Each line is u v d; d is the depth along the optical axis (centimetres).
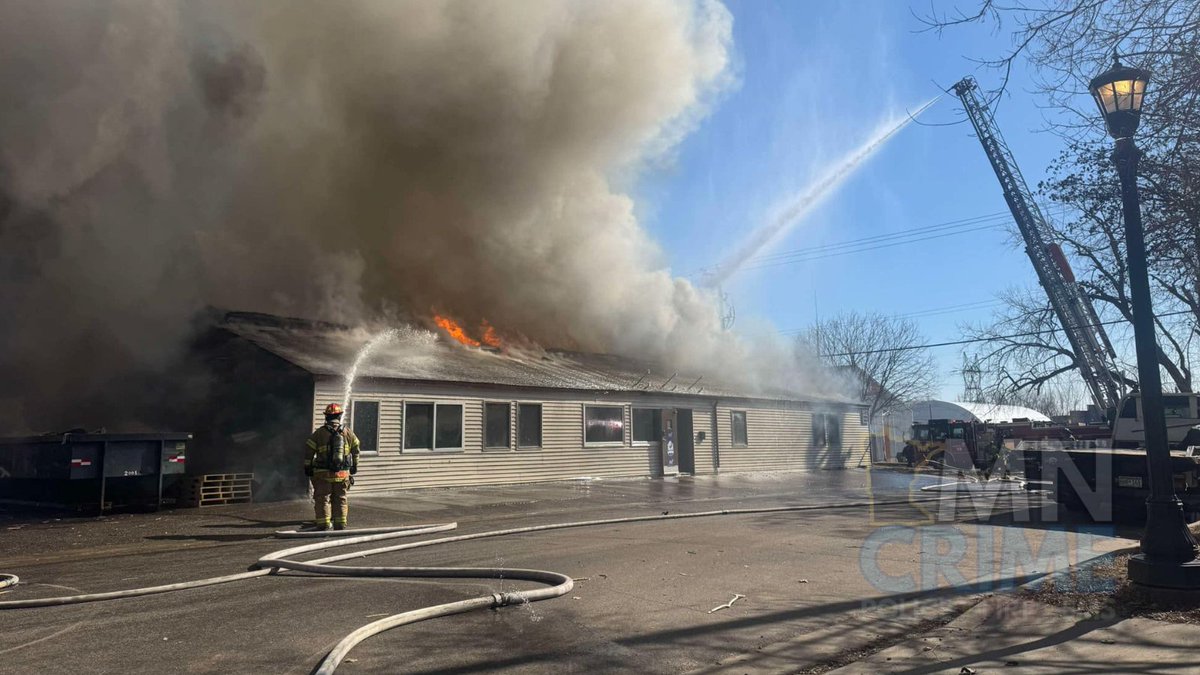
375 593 610
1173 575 546
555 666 431
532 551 823
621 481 1905
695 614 550
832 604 586
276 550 826
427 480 1558
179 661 432
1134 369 2509
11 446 1222
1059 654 443
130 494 1198
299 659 437
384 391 1505
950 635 497
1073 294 2473
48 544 868
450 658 442
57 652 448
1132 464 1137
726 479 2089
